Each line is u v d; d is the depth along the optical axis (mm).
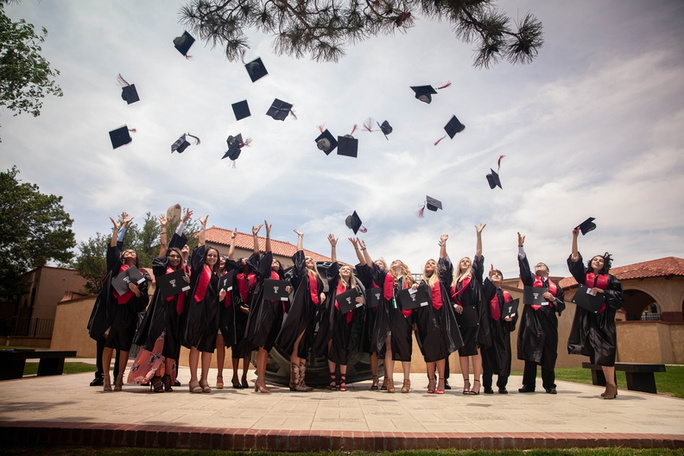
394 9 4785
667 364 19281
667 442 3486
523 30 4539
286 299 6078
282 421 3926
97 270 26344
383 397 5902
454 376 10977
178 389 6637
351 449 3330
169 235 25438
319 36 5227
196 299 6012
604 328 6348
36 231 30578
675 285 23484
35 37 15703
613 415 4621
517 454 3188
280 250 30031
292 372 6629
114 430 3408
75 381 7359
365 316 6977
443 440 3406
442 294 6703
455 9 4480
